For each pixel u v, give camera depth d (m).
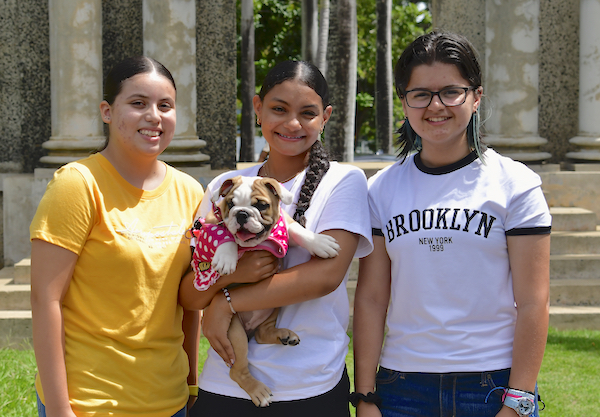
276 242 2.28
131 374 2.30
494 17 8.11
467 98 2.35
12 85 7.68
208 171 7.65
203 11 8.02
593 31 8.08
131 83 2.38
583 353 5.43
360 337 2.54
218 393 2.42
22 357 5.25
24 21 7.62
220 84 8.16
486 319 2.31
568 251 7.07
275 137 2.50
